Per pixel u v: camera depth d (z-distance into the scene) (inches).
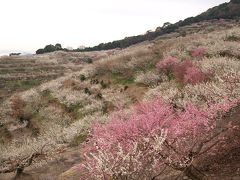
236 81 418.3
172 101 658.2
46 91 1427.2
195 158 343.0
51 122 1136.2
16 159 834.2
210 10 3750.0
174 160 326.0
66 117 1134.4
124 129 355.6
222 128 378.6
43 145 832.3
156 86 1050.7
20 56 3203.7
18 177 645.9
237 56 1096.8
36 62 2864.2
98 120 900.0
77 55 3361.2
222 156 348.2
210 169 336.8
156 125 356.8
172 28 3511.3
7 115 1301.7
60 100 1262.3
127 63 1373.0
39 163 705.0
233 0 3676.2
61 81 1504.7
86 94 1246.3
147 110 421.7
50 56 3255.4
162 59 1280.8
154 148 303.6
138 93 1077.8
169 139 346.3
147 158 322.3
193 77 879.1
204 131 363.3
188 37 1598.2
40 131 1102.4
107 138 366.0
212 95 502.9
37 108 1284.4
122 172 285.3
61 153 738.8
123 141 349.1
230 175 317.1
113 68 1381.6
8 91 1953.7
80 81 1402.6
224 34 1455.5
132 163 306.5
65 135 919.0
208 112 373.1
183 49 1365.7
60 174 559.2
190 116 368.2
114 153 323.0
